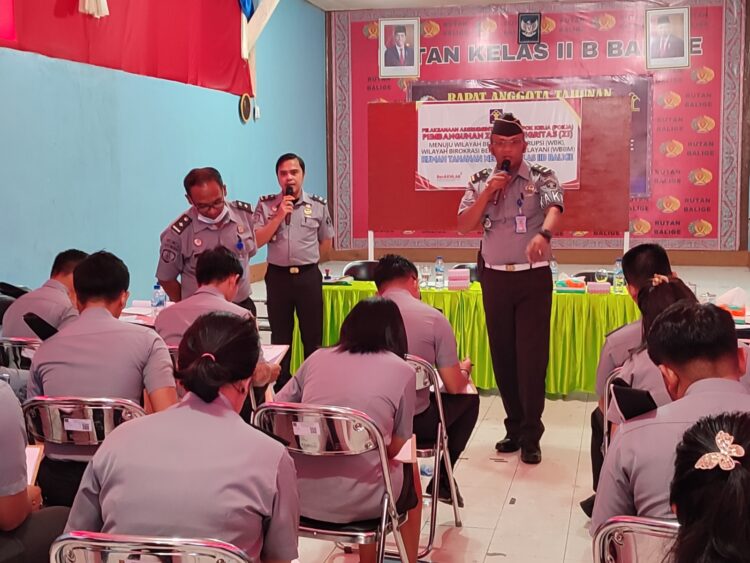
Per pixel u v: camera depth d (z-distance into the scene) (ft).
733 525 3.26
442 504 12.25
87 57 17.88
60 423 8.00
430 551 10.62
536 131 21.85
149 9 20.63
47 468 8.32
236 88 26.48
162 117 24.82
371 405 7.97
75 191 20.57
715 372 5.70
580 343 17.44
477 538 11.06
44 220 19.35
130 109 23.06
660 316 5.99
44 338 9.33
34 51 16.19
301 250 16.81
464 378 11.30
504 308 14.02
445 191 21.21
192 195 14.25
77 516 5.56
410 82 37.73
